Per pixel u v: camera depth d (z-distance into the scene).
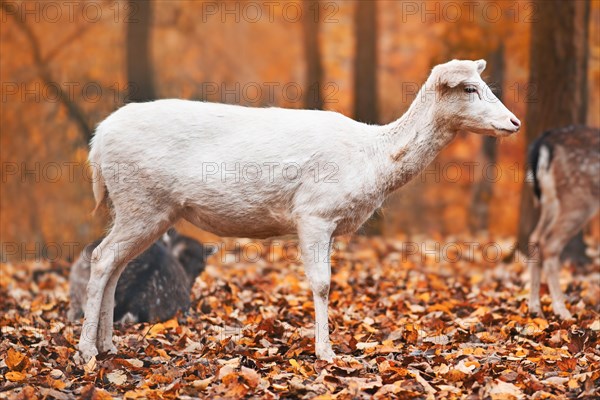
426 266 13.34
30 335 8.10
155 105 7.33
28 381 6.42
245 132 7.16
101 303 7.34
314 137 7.08
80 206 24.28
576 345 7.50
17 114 25.06
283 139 7.10
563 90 13.15
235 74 30.78
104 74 25.69
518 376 6.54
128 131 7.20
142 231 7.28
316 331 7.08
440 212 28.91
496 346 7.63
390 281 11.46
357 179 7.07
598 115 24.80
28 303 10.15
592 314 9.13
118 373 6.66
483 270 13.01
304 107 21.14
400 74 28.95
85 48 25.53
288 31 32.62
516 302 10.03
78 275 9.23
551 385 6.36
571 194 9.91
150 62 19.42
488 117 6.96
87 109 24.67
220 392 6.13
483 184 23.69
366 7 19.11
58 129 25.20
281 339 7.94
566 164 9.98
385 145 7.21
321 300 7.05
